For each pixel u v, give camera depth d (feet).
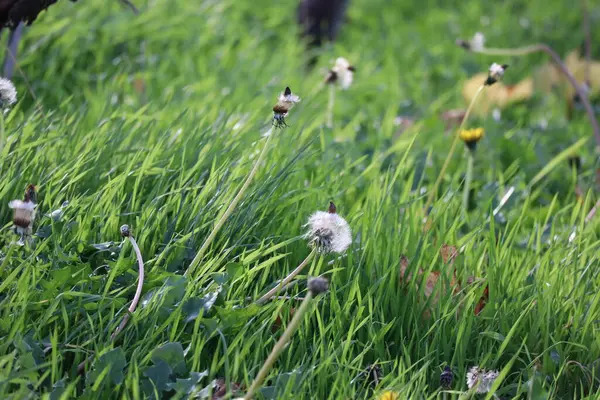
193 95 19.47
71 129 14.20
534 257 12.69
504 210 14.71
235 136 14.57
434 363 10.50
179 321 10.09
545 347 10.75
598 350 10.87
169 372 9.27
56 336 9.30
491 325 10.89
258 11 29.53
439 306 10.83
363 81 22.72
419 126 18.70
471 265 11.92
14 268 10.41
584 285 11.76
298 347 10.16
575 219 13.93
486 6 33.06
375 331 10.71
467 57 25.55
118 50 21.03
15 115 15.16
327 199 13.10
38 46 18.99
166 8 24.18
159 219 11.45
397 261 11.32
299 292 11.18
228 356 9.73
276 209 12.53
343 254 11.53
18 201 9.42
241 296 10.73
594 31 29.84
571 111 20.89
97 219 11.53
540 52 27.35
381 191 13.47
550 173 16.81
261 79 21.95
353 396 9.28
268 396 9.21
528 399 9.71
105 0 22.15
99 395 8.95
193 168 12.35
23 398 8.50
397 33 28.96
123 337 9.89
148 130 14.70
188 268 10.60
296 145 14.97
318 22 26.99
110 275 10.13
